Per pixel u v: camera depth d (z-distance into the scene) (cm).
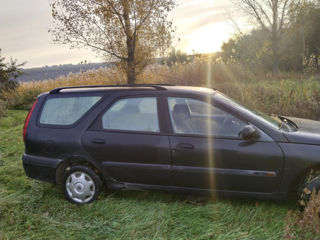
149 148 326
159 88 349
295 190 310
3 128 890
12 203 355
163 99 339
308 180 289
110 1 973
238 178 307
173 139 321
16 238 288
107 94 357
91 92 365
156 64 1255
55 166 357
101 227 301
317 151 288
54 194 385
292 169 292
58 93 381
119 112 347
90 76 1412
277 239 267
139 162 333
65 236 289
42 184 414
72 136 351
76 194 357
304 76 1188
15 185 419
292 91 782
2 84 1403
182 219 308
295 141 296
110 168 343
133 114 342
